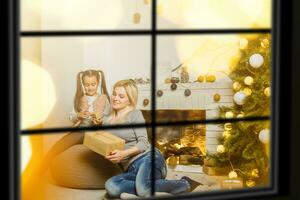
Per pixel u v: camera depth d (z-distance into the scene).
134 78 3.71
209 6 3.78
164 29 3.70
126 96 3.69
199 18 3.79
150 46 3.72
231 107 3.74
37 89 3.55
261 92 3.71
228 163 3.72
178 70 3.75
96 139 3.57
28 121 3.52
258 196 2.04
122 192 3.51
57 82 3.59
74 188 3.56
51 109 3.58
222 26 3.79
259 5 3.76
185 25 3.77
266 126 3.66
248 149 3.71
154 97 3.40
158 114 3.71
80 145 3.60
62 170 3.55
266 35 3.72
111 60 3.68
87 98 3.65
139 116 3.70
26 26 3.51
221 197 2.02
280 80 2.03
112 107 3.68
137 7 3.70
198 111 3.78
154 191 3.51
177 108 3.74
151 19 3.72
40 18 3.53
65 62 3.60
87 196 3.50
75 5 3.60
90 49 3.64
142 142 3.66
